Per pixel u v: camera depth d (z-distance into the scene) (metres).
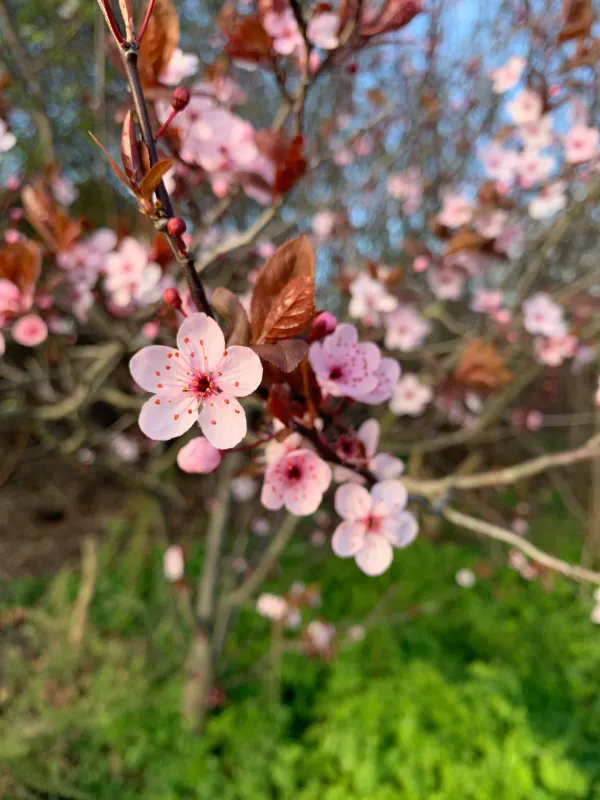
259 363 0.69
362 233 3.74
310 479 0.90
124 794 2.57
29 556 4.55
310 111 3.77
